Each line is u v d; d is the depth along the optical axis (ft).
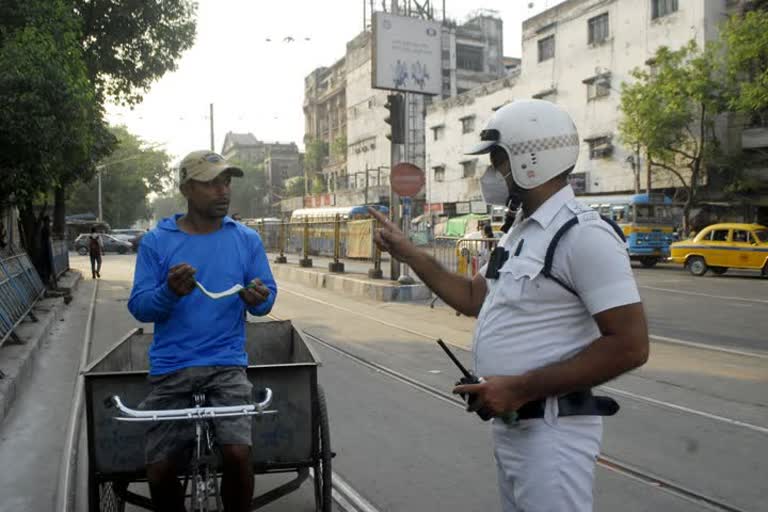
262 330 16.44
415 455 16.19
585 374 5.68
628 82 103.19
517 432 6.20
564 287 6.02
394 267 53.36
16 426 19.27
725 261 66.28
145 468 10.55
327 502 11.45
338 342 31.42
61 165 40.11
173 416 8.75
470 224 118.83
